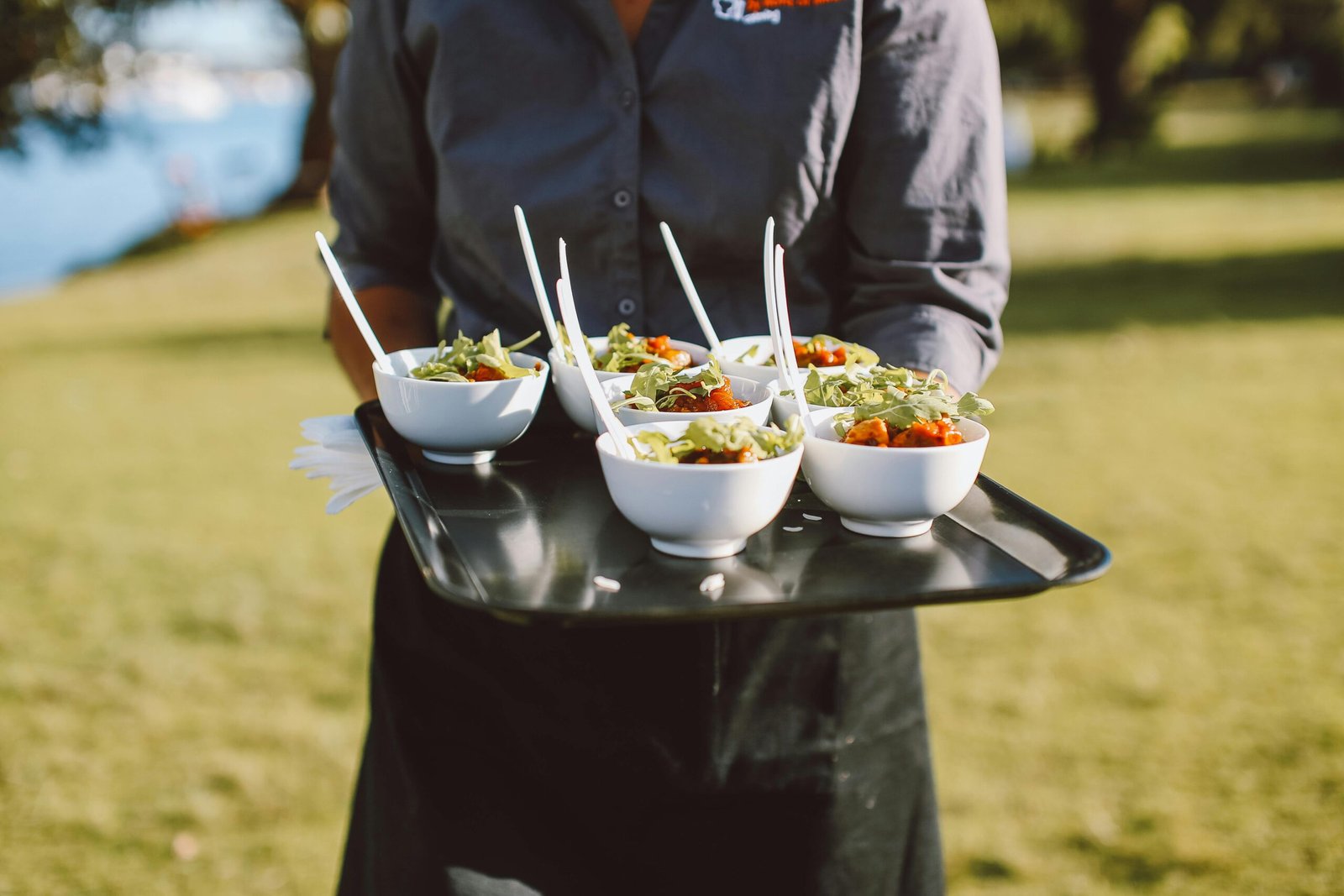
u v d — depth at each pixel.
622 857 1.70
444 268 1.91
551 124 1.72
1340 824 3.02
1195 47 34.28
